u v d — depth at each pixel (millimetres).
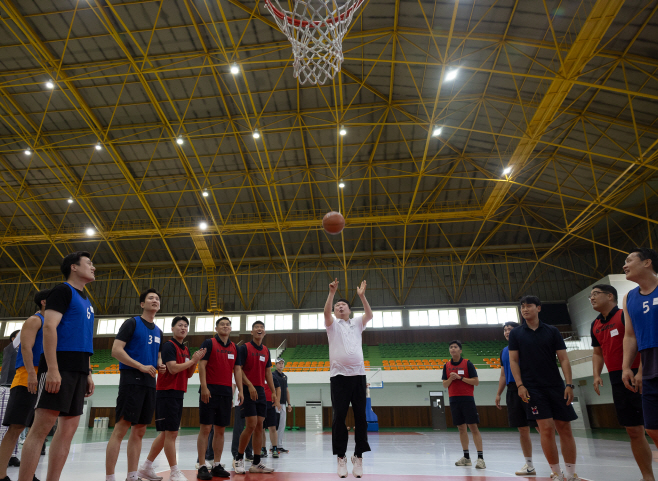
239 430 8398
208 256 34562
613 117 20812
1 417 7777
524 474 6156
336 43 12086
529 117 22266
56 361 3816
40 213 31828
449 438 17172
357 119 25328
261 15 18984
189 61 21422
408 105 24000
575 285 34219
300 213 32375
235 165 28406
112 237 30266
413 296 35750
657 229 28516
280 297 36406
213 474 5750
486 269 35688
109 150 25156
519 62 19391
